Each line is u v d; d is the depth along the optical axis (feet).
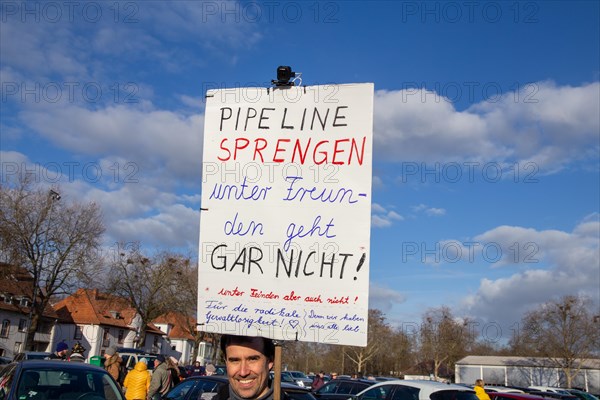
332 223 12.27
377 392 38.29
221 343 12.76
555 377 224.94
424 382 36.81
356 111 12.71
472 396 35.14
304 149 12.77
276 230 12.46
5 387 27.12
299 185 12.62
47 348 217.56
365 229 12.10
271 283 12.21
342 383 53.93
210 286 12.43
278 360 11.83
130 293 176.55
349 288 11.89
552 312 212.43
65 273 149.69
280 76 13.08
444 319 250.98
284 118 13.02
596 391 217.56
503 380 234.99
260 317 12.09
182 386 36.40
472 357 246.27
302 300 12.02
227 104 13.32
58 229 149.07
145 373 40.01
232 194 12.82
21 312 187.32
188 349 303.89
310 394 36.65
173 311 187.62
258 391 11.89
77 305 238.27
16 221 143.84
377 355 285.64
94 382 28.58
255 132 13.06
